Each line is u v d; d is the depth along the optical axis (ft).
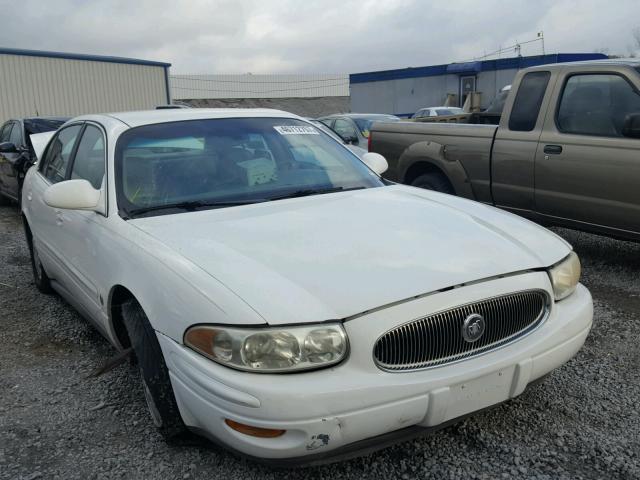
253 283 7.99
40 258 16.38
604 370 11.95
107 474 9.00
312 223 10.00
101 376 12.26
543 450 9.34
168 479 8.86
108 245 10.41
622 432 9.77
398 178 23.71
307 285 8.00
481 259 8.96
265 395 7.23
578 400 10.81
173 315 8.25
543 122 18.74
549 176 18.54
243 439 7.51
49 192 10.93
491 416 10.30
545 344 8.82
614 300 15.93
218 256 8.74
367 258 8.66
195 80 152.15
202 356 7.80
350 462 9.14
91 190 11.25
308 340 7.45
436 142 21.94
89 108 81.82
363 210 10.78
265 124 13.51
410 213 10.67
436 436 9.77
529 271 9.12
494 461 9.10
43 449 9.70
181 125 12.66
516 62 95.09
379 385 7.50
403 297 7.92
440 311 8.07
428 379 7.78
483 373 8.16
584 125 17.78
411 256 8.80
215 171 11.80
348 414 7.37
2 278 19.67
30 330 14.97
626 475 8.69
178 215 10.61
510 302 8.74
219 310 7.69
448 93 103.09
